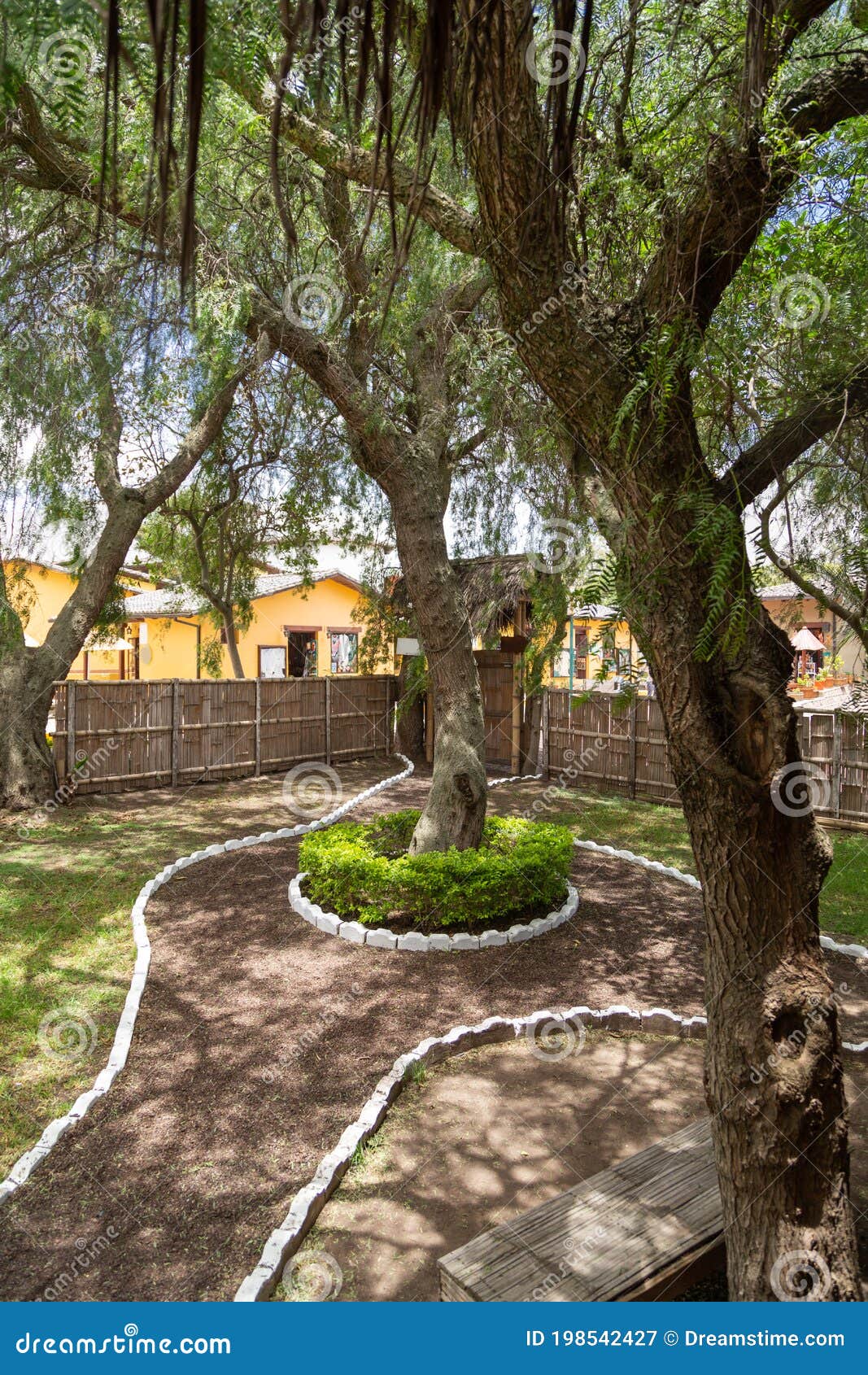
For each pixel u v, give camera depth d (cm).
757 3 178
